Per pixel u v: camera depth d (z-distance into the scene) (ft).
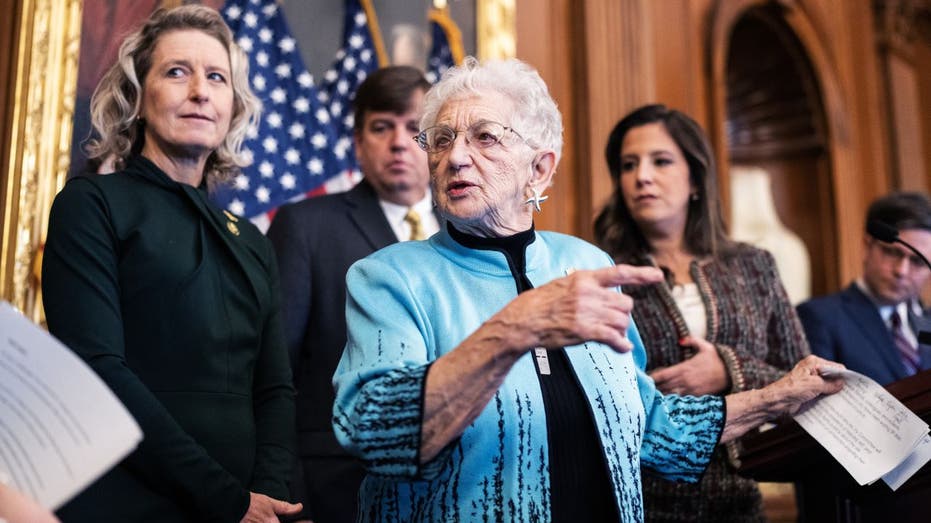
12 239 9.70
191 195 7.01
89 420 4.19
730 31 19.16
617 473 5.68
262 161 11.66
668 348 8.62
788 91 21.59
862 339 10.98
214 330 6.63
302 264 8.93
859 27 23.48
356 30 12.94
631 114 9.68
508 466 5.44
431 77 13.51
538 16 15.40
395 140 9.53
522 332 4.87
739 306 8.86
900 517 6.36
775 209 21.63
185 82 7.32
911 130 24.38
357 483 8.35
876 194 22.71
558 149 6.51
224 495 6.03
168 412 6.19
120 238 6.53
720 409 6.37
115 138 7.31
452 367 4.99
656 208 9.20
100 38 10.60
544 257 6.38
